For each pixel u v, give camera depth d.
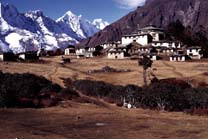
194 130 49.72
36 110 67.44
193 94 75.81
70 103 79.00
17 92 77.38
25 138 43.22
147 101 78.69
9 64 158.62
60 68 155.50
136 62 177.50
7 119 57.00
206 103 73.12
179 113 69.94
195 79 119.56
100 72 145.25
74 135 45.69
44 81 94.06
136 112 70.38
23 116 60.53
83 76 132.75
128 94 83.38
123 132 48.09
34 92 82.56
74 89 105.00
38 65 162.88
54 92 88.69
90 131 48.50
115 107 78.94
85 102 83.62
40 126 51.62
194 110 69.69
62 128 50.31
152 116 64.25
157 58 199.38
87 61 188.62
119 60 191.25
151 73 136.62
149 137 45.16
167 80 107.94
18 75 91.75
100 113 65.88
